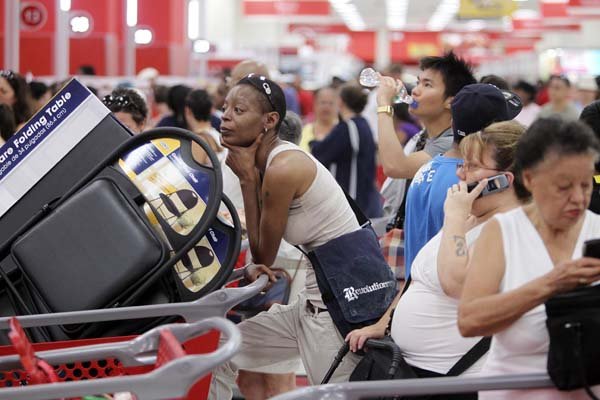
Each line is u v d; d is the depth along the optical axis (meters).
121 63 24.80
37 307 5.76
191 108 10.79
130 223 5.70
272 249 6.19
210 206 5.67
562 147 3.87
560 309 3.93
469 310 4.10
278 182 5.98
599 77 9.71
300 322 6.32
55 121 6.20
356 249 6.12
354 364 6.04
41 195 6.15
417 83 7.15
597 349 3.90
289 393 4.02
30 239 5.80
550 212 3.96
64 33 18.64
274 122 6.16
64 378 5.28
